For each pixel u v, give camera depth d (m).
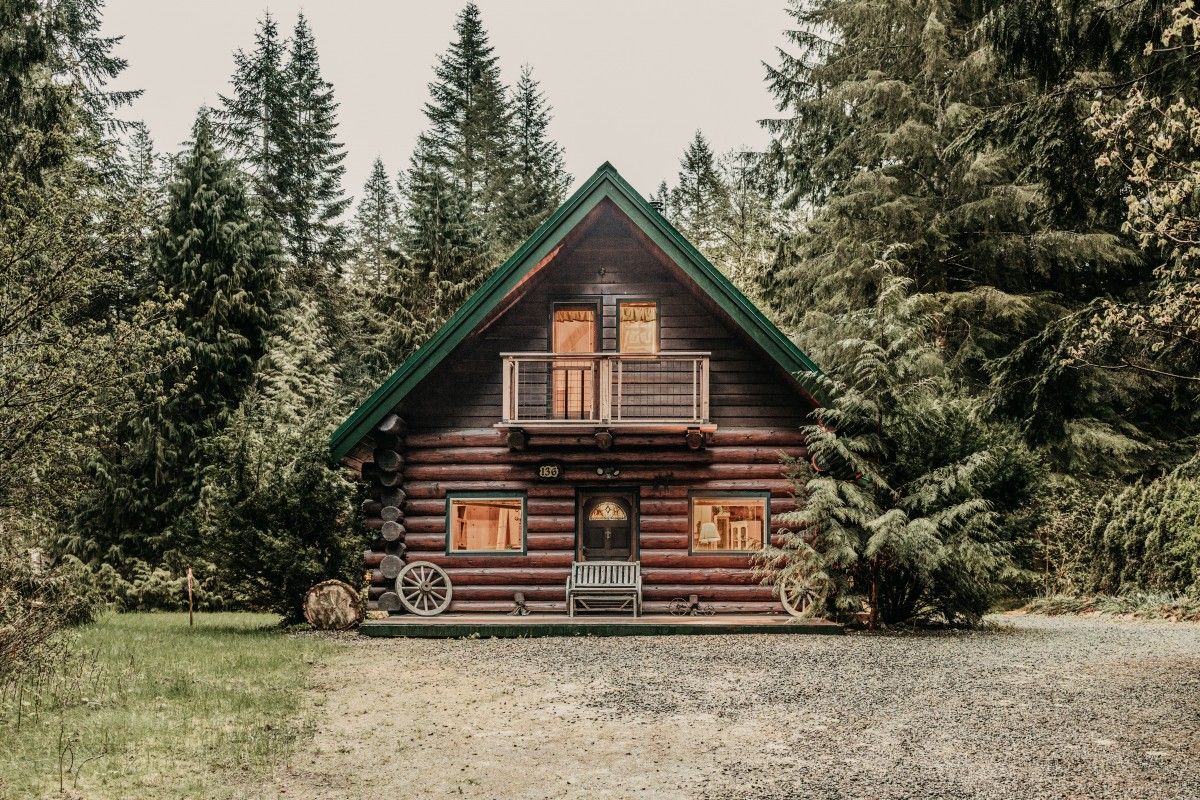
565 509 17.84
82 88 22.81
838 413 16.44
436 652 13.98
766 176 33.66
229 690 10.61
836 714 9.49
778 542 17.50
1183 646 13.66
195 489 25.62
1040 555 21.94
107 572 24.02
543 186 49.41
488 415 18.19
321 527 18.22
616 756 8.10
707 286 17.22
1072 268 26.98
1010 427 16.58
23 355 12.80
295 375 32.22
